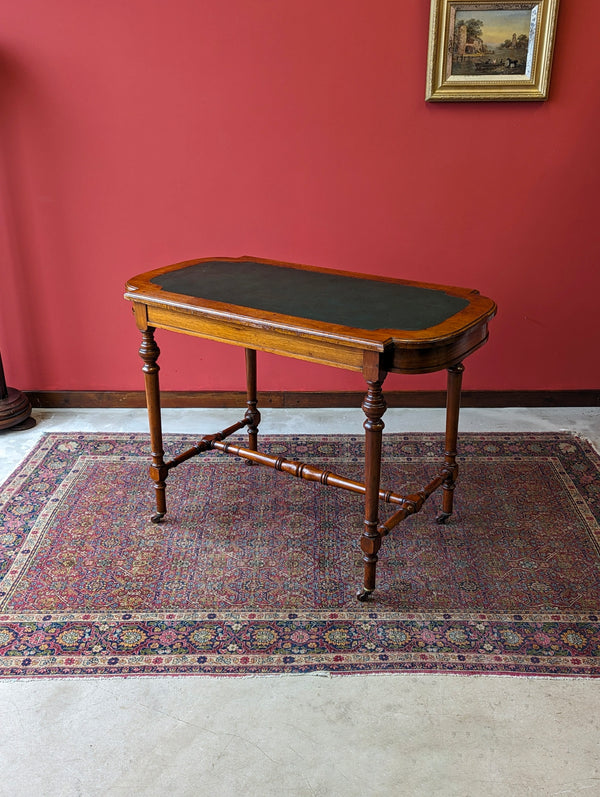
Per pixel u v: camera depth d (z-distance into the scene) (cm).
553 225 371
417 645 240
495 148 358
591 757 201
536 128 354
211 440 314
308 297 267
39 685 226
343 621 251
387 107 352
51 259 379
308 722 213
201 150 360
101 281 383
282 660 235
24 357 398
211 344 392
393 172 363
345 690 224
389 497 277
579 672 229
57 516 308
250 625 249
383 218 372
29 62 345
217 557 283
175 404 406
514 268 379
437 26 331
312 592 265
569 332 390
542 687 224
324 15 337
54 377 402
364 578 260
